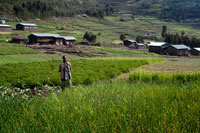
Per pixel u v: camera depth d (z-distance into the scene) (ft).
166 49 288.10
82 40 391.24
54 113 15.78
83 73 63.93
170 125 13.46
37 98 21.66
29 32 418.92
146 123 13.91
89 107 16.63
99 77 58.65
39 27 510.17
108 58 145.28
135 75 59.52
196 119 14.02
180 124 13.41
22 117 15.66
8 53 153.89
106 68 81.35
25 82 46.09
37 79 49.65
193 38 389.19
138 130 12.90
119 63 108.78
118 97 21.31
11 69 68.44
